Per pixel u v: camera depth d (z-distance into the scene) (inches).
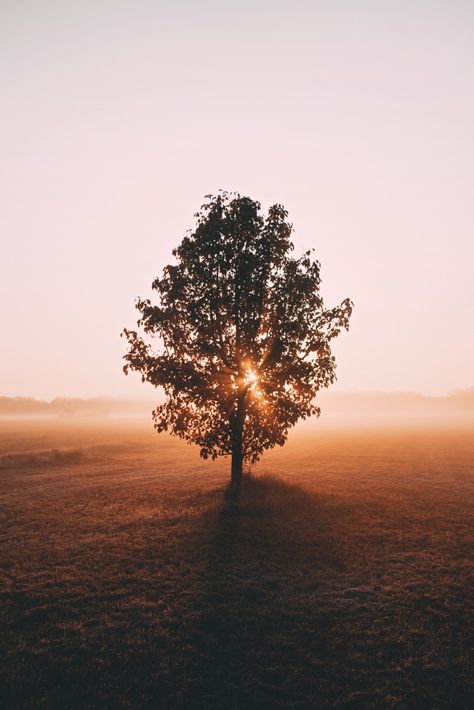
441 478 1059.3
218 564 463.2
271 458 1528.1
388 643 310.8
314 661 286.8
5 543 539.5
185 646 303.4
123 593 391.9
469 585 415.2
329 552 506.0
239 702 248.5
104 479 1028.5
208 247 772.6
